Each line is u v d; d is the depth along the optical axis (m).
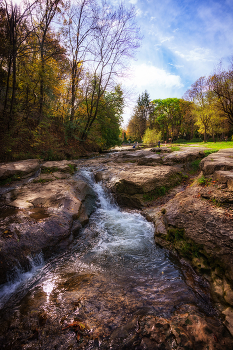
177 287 3.50
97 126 20.05
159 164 10.24
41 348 2.41
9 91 13.40
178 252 4.43
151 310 2.96
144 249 4.92
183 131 59.84
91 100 17.94
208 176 5.93
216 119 30.20
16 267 3.77
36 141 12.95
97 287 3.54
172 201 5.97
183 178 9.02
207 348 2.32
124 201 8.02
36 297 3.31
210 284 3.35
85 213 6.60
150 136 30.83
